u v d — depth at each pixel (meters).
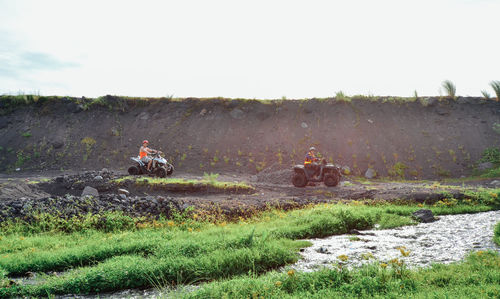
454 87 27.33
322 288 4.31
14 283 5.20
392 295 3.80
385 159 22.22
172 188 13.93
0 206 9.83
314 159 15.73
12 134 25.97
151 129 26.41
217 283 4.76
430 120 25.28
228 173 21.14
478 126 24.17
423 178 20.47
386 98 27.86
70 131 26.14
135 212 9.83
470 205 11.63
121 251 6.60
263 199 12.23
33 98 28.84
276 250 6.11
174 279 5.38
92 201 10.23
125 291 5.11
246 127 26.11
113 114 27.89
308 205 11.75
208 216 9.89
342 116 26.06
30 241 7.66
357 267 5.27
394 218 9.62
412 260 5.78
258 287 4.29
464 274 4.45
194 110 27.98
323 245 7.18
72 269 5.98
